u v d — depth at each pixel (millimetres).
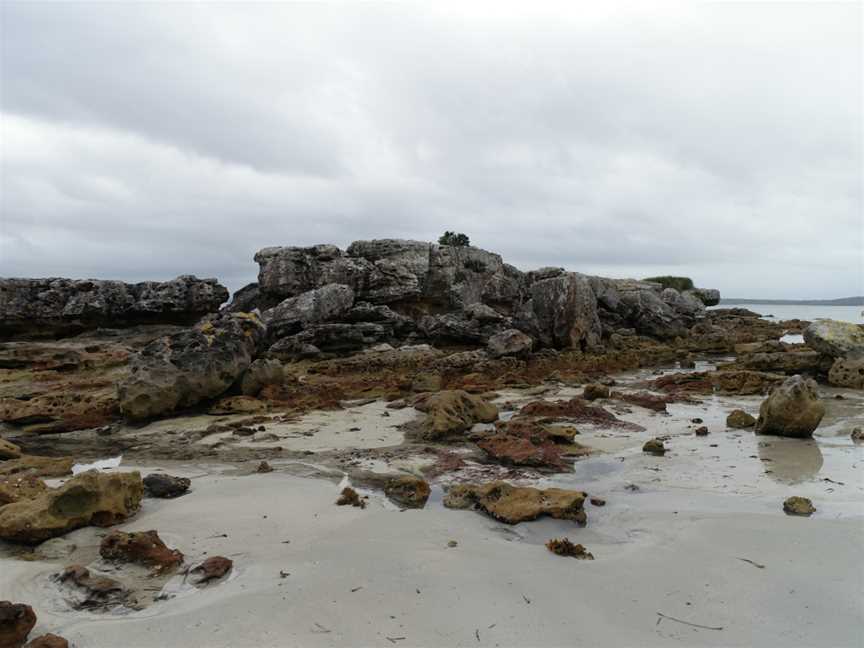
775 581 6324
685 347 34344
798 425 12820
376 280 34156
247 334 19484
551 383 21984
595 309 33469
